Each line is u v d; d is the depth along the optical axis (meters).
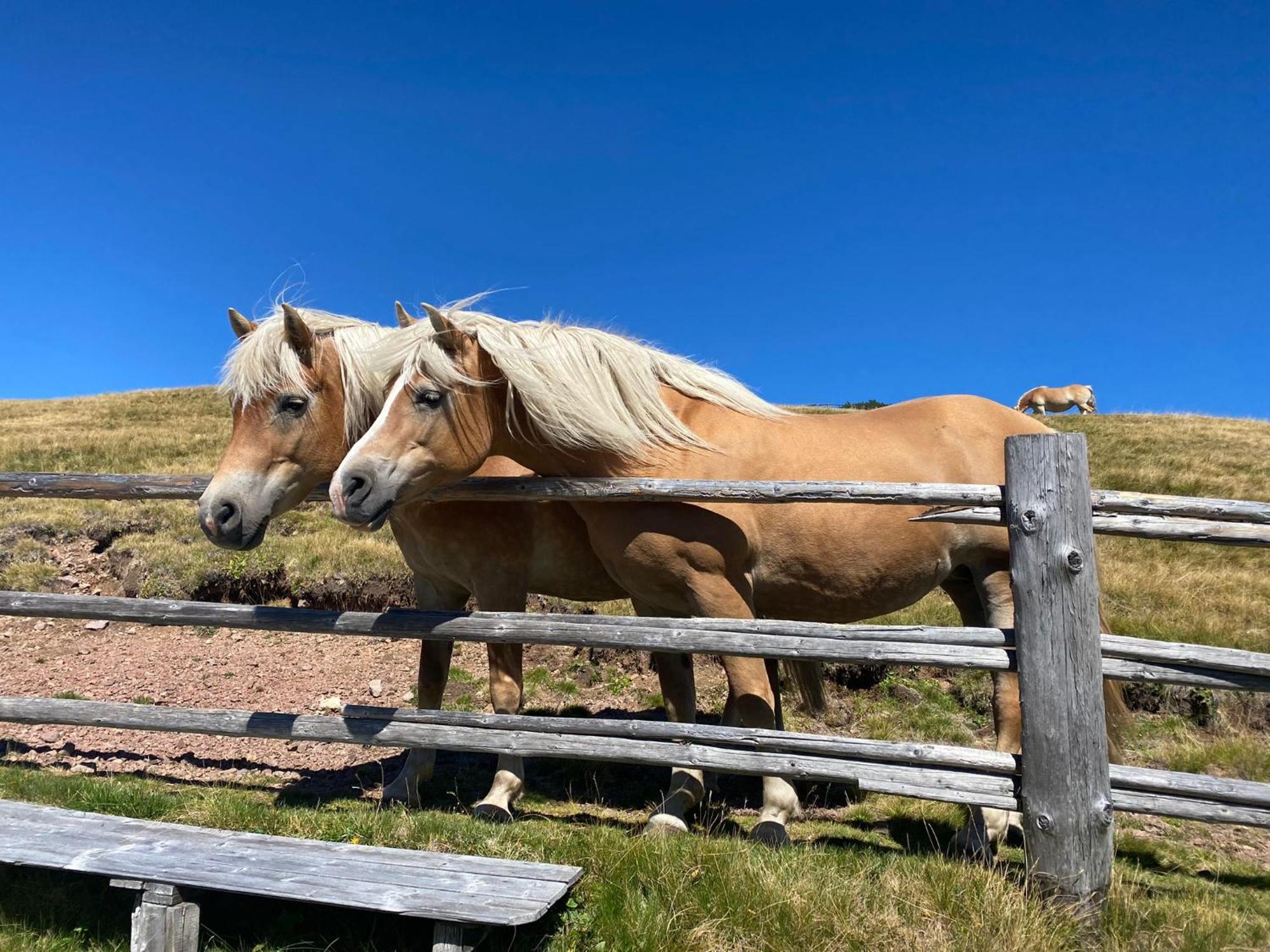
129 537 8.32
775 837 3.42
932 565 3.72
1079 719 2.77
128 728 3.98
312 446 3.59
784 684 5.64
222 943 2.59
